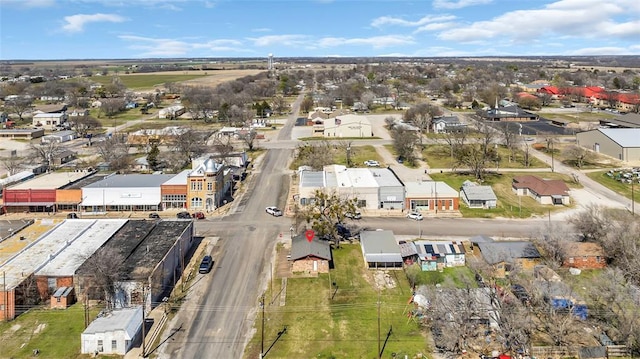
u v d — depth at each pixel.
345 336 49.97
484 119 175.25
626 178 109.38
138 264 59.03
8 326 51.62
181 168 118.31
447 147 141.88
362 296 58.31
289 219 85.50
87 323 51.88
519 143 142.00
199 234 78.44
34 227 74.19
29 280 55.62
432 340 49.03
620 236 64.50
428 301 53.53
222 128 170.12
